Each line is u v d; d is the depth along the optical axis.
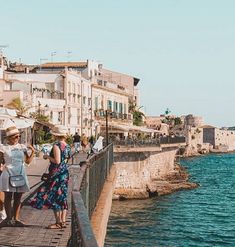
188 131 173.88
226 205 51.94
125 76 99.88
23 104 52.81
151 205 50.34
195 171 106.50
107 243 33.88
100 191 19.48
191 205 51.34
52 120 63.91
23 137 35.34
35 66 85.19
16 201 11.32
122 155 53.16
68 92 68.12
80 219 5.41
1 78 60.12
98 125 77.81
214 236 36.53
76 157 37.19
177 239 35.50
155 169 65.00
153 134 103.88
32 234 10.51
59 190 11.20
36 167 28.78
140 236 36.19
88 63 84.38
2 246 9.42
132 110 99.50
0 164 11.17
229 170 110.38
